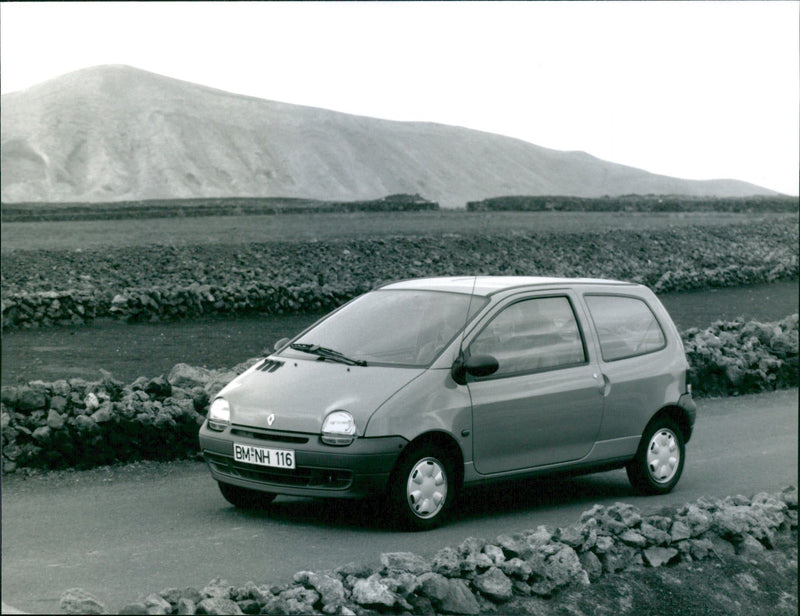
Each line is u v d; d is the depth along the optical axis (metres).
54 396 9.46
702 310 28.94
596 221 62.91
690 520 7.48
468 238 44.03
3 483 8.46
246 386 7.52
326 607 5.27
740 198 115.19
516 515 7.87
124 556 6.30
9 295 20.47
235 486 7.64
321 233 47.94
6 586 5.60
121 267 33.69
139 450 9.52
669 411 8.88
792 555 7.58
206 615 4.97
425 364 7.32
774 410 13.69
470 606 5.71
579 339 8.21
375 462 6.79
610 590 6.42
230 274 33.41
